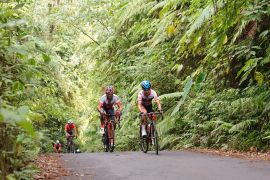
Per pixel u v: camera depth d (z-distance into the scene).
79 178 6.36
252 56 9.71
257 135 10.38
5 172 4.02
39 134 3.85
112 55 19.62
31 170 5.49
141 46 17.67
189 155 9.63
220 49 9.74
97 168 7.50
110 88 12.80
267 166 7.25
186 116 13.53
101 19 19.38
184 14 11.17
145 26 15.60
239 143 10.50
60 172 6.92
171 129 14.69
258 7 7.92
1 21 4.43
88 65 22.34
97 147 19.73
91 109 21.77
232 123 11.57
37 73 5.36
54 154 10.59
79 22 19.81
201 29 9.12
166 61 15.59
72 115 21.50
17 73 4.91
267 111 10.42
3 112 2.56
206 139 12.05
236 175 6.34
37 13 15.84
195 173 6.63
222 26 8.16
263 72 10.76
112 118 12.91
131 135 16.22
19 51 4.18
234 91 11.68
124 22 17.95
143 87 10.98
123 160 8.69
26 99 5.52
